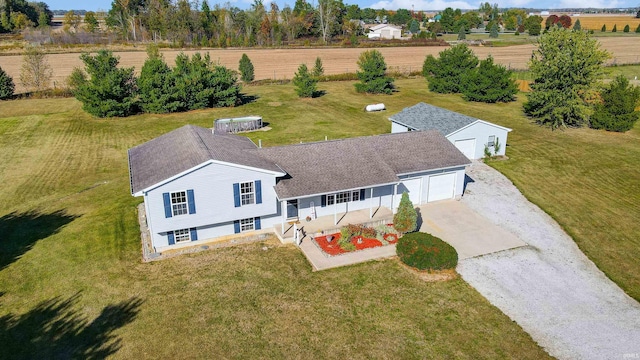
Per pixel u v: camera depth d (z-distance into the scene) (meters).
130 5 115.69
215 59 84.19
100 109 46.12
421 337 16.34
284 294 18.62
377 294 18.70
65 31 120.50
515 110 51.44
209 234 22.70
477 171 32.62
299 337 16.27
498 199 28.08
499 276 20.12
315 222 24.11
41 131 42.59
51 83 62.50
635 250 22.47
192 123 45.59
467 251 22.12
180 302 18.11
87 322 17.05
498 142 35.25
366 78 59.62
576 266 21.08
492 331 16.70
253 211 22.56
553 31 42.88
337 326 16.83
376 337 16.30
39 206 27.03
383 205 26.17
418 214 26.00
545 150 37.16
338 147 25.81
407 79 71.88
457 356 15.49
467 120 33.97
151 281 19.48
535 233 24.02
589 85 41.75
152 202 20.48
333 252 21.70
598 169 33.06
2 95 54.78
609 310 18.05
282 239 22.58
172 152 23.19
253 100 56.16
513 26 189.25
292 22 121.38
